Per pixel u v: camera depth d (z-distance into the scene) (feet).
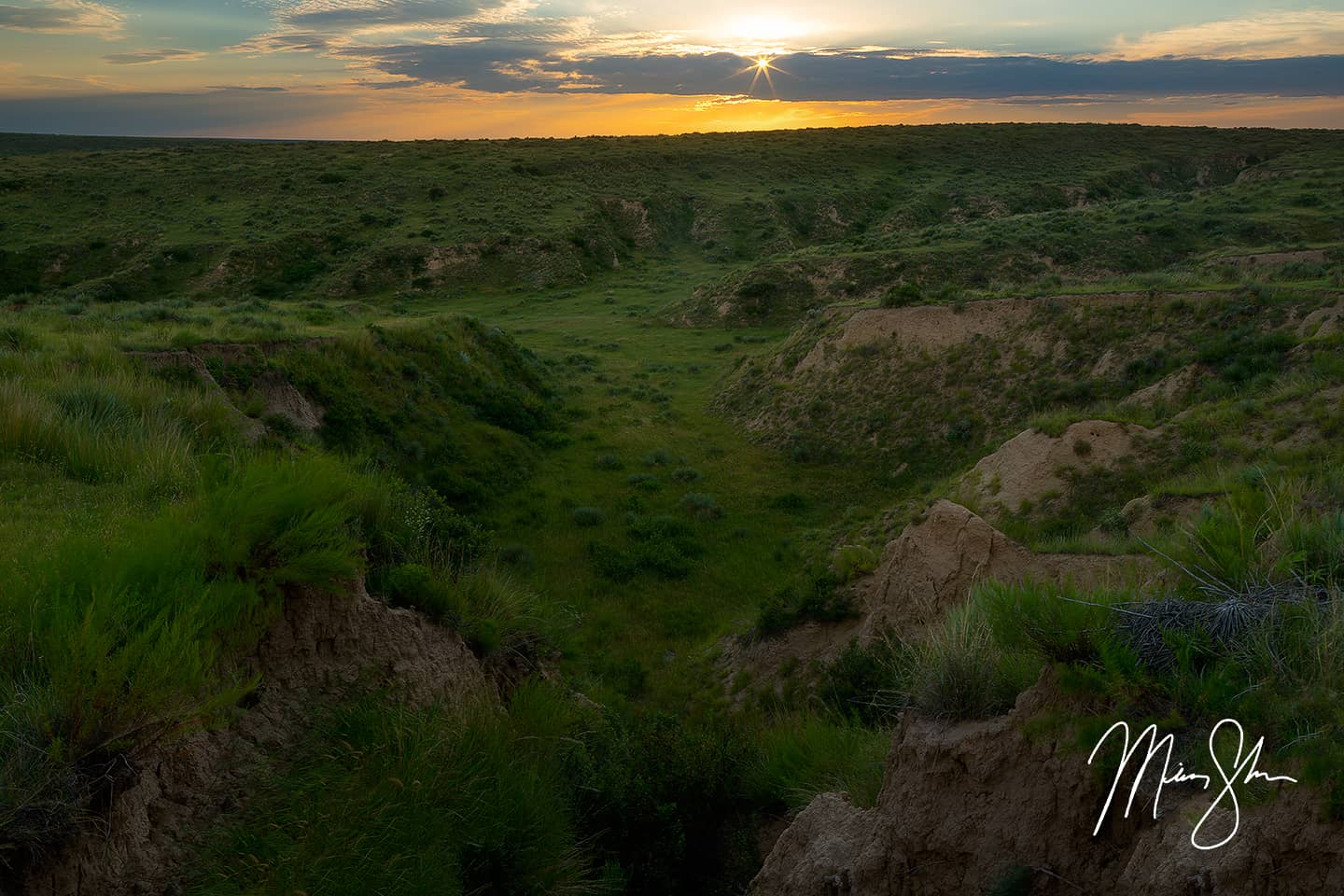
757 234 284.20
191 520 20.07
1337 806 10.86
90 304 107.24
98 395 39.58
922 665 18.81
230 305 121.08
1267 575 15.94
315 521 20.30
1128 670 14.17
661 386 136.77
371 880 15.31
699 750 26.71
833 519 85.71
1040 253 176.76
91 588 16.07
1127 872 12.69
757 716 44.24
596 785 22.63
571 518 82.12
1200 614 14.85
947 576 41.27
